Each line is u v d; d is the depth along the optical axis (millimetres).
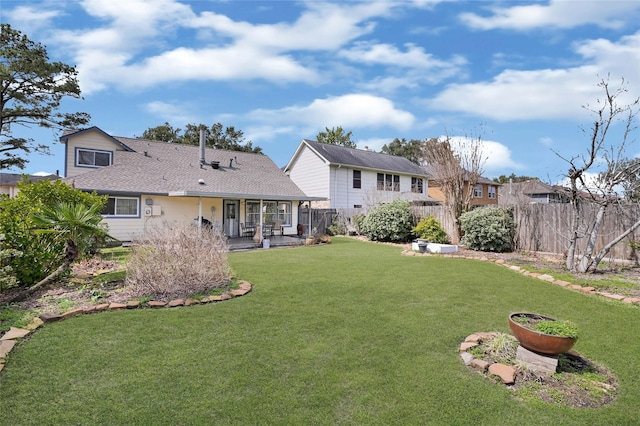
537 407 2725
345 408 2688
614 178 7484
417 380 3082
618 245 8969
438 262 9078
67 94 18969
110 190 12641
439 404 2746
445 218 13758
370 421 2541
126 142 16484
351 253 10977
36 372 3150
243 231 16219
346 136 38750
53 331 4074
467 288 6230
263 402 2742
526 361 3336
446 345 3809
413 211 14930
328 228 19547
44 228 6078
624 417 2619
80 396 2803
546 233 10547
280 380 3055
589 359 3555
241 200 16391
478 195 30859
